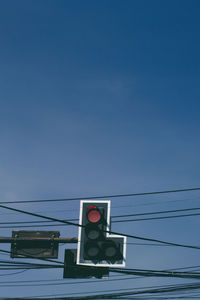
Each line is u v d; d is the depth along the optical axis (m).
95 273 12.25
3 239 12.62
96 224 11.89
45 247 12.55
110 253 11.74
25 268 15.11
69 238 12.43
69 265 12.37
